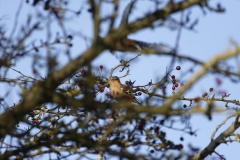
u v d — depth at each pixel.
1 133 10.80
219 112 9.87
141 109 10.20
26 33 10.91
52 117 12.88
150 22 10.12
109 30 10.08
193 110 9.98
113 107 10.52
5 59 10.95
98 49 10.04
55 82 10.43
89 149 11.15
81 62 10.17
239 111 10.16
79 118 11.45
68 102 10.59
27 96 10.75
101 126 11.29
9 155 11.06
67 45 10.34
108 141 11.20
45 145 11.09
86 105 10.60
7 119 10.76
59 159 11.23
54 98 10.59
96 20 9.82
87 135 11.02
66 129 11.05
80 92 11.85
